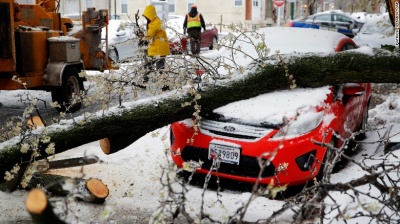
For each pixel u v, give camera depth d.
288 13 41.72
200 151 5.23
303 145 4.92
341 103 5.89
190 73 5.78
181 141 5.36
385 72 5.42
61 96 9.04
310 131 5.04
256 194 2.43
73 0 27.70
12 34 7.78
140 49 6.09
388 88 11.27
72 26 10.41
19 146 4.44
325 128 5.20
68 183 2.43
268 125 5.03
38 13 9.27
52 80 8.74
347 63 5.48
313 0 44.16
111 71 5.43
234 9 32.97
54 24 9.75
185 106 5.15
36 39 8.56
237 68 5.84
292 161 4.88
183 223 4.32
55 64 8.80
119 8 33.59
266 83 5.51
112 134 4.91
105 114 4.86
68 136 4.65
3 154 4.38
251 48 7.15
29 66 8.43
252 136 5.03
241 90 5.41
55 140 4.58
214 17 33.34
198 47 8.67
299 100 5.38
